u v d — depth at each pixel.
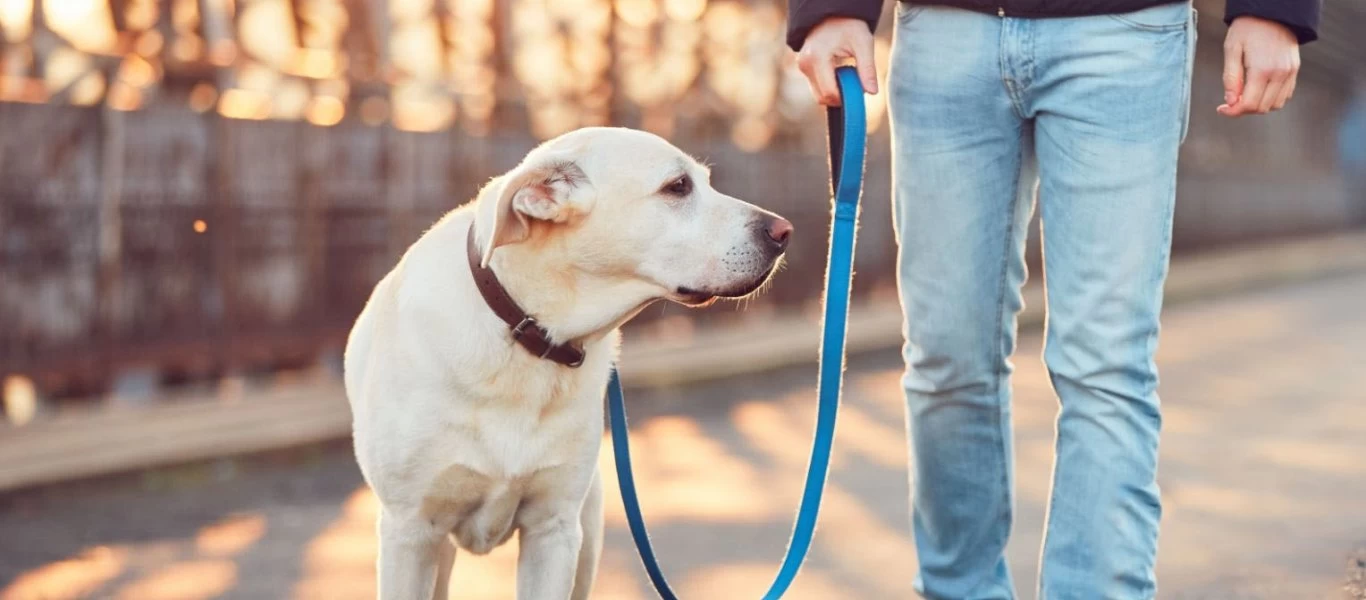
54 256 6.33
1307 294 15.18
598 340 3.07
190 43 6.81
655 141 3.07
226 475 5.88
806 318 11.91
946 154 2.99
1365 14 30.00
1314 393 7.72
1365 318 12.29
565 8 9.05
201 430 6.36
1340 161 31.55
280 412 6.91
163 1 6.67
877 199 12.73
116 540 4.69
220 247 7.00
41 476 5.35
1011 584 3.28
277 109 7.30
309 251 7.46
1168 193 2.86
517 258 2.91
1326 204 30.11
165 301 6.79
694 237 3.02
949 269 3.02
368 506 5.28
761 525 4.81
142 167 6.64
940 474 3.15
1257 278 17.41
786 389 8.55
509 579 4.22
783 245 3.08
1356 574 3.95
